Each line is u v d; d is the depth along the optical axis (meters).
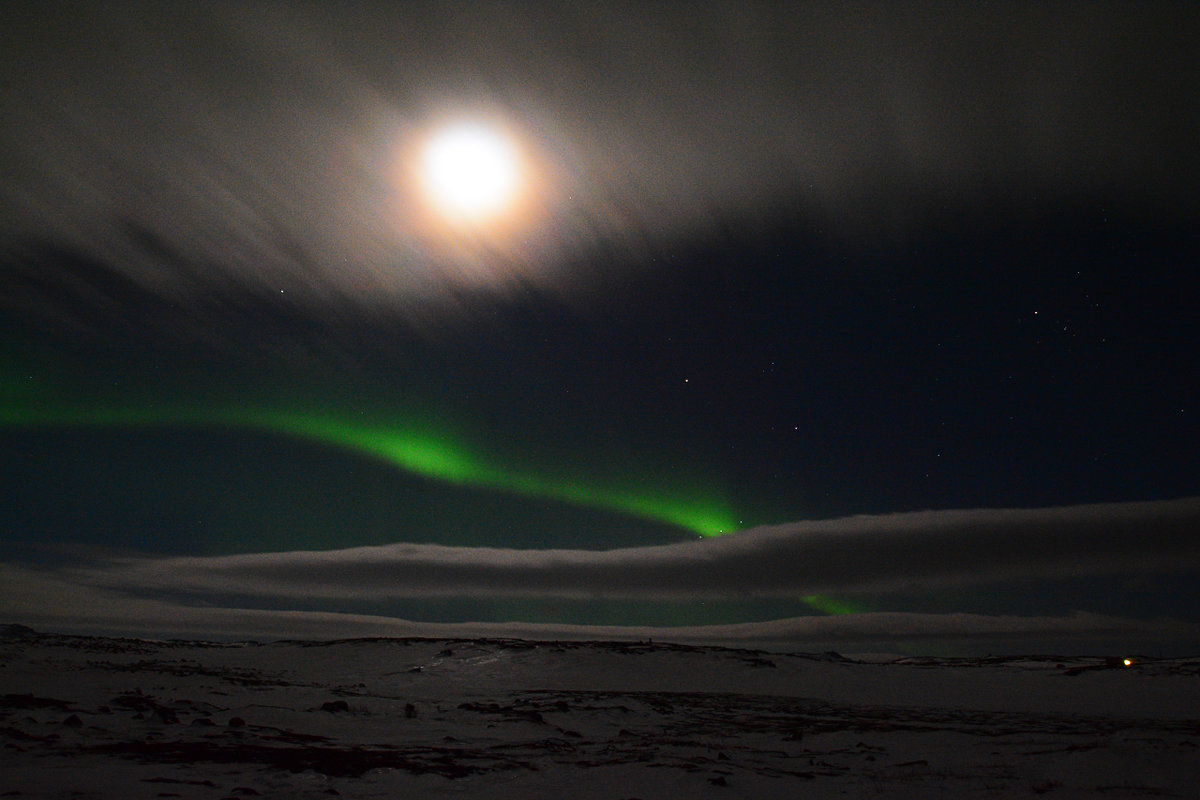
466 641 68.62
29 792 14.03
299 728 25.56
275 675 51.78
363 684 49.72
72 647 56.69
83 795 13.91
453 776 18.02
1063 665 73.69
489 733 26.77
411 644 67.44
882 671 64.44
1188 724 36.44
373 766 18.47
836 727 31.89
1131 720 38.78
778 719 35.25
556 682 53.88
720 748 25.06
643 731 29.47
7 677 37.59
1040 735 29.75
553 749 23.23
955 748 26.06
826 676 61.16
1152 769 21.31
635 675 57.69
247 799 14.32
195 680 41.62
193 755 18.67
